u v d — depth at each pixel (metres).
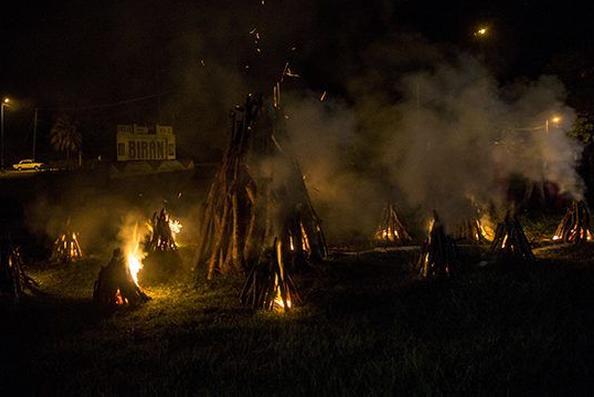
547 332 8.72
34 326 10.34
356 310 10.52
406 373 7.45
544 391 6.81
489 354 8.04
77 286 13.53
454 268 12.84
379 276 13.27
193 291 12.53
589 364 7.52
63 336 9.72
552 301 10.35
